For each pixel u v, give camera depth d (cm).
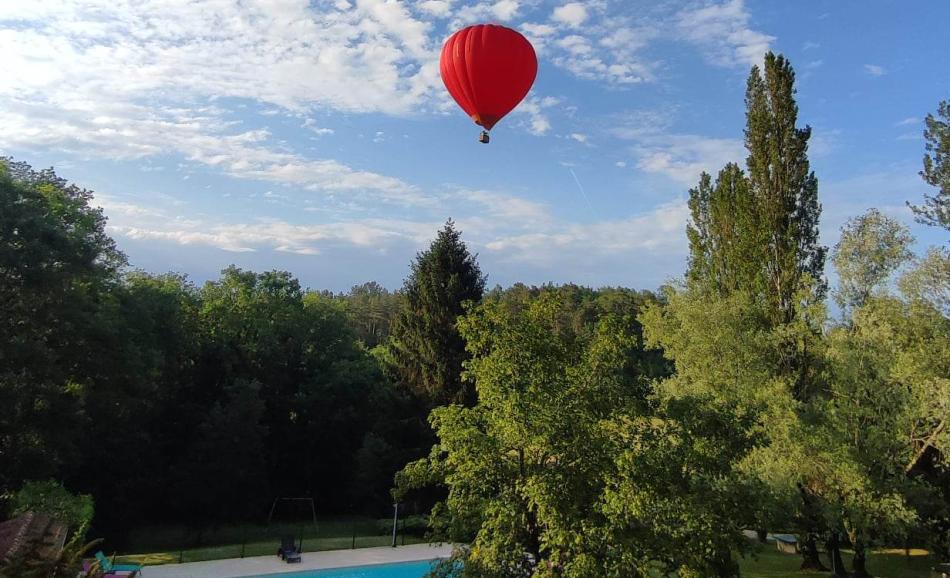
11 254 2111
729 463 1138
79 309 2473
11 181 2295
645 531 996
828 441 1877
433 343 3159
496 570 1052
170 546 2983
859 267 2162
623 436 1096
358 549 2406
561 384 1080
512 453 1184
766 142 2492
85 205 2811
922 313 2141
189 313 4009
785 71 2484
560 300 1338
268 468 3981
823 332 2189
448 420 1187
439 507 1265
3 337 2197
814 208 2441
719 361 2181
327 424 4050
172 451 3619
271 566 2062
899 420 1856
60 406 2373
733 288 2722
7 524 1445
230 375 3953
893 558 2431
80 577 1318
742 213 2544
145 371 2920
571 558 975
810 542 2180
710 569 1041
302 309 4503
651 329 2614
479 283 3356
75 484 3022
